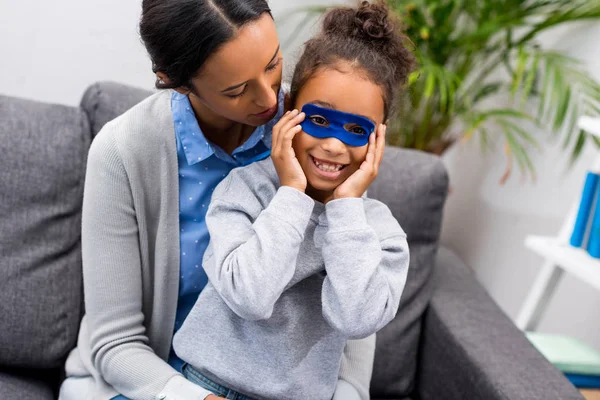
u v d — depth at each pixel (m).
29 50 1.66
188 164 0.91
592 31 1.67
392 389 1.21
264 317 0.77
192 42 0.70
